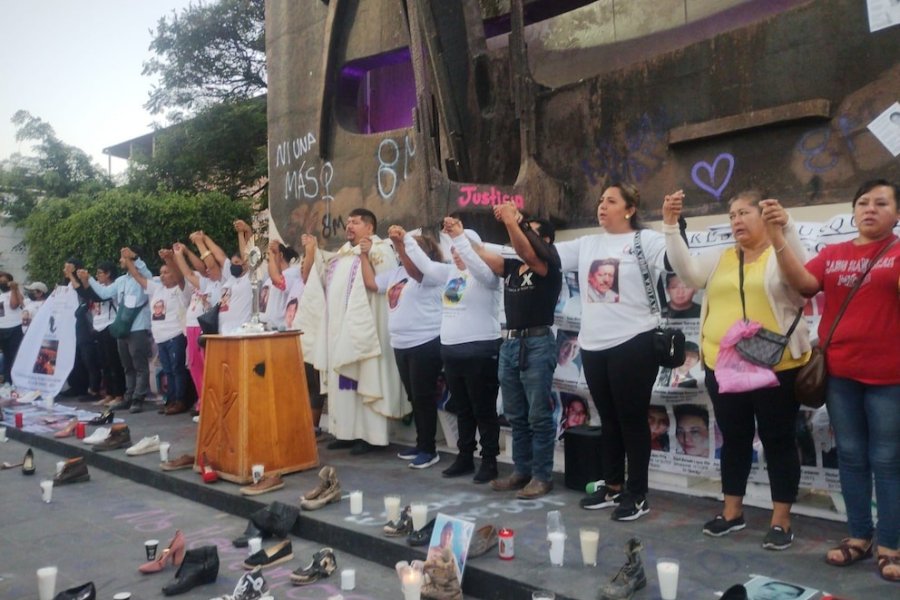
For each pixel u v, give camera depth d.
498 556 3.69
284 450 5.57
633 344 4.06
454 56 6.21
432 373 5.70
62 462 6.20
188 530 4.77
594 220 5.63
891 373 3.23
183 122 18.91
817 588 3.13
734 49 4.86
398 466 5.75
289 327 6.99
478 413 5.12
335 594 3.63
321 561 3.86
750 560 3.49
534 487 4.70
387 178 7.19
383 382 6.10
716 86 4.95
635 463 4.18
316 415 7.32
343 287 6.21
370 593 3.63
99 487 5.93
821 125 4.46
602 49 6.37
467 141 6.27
